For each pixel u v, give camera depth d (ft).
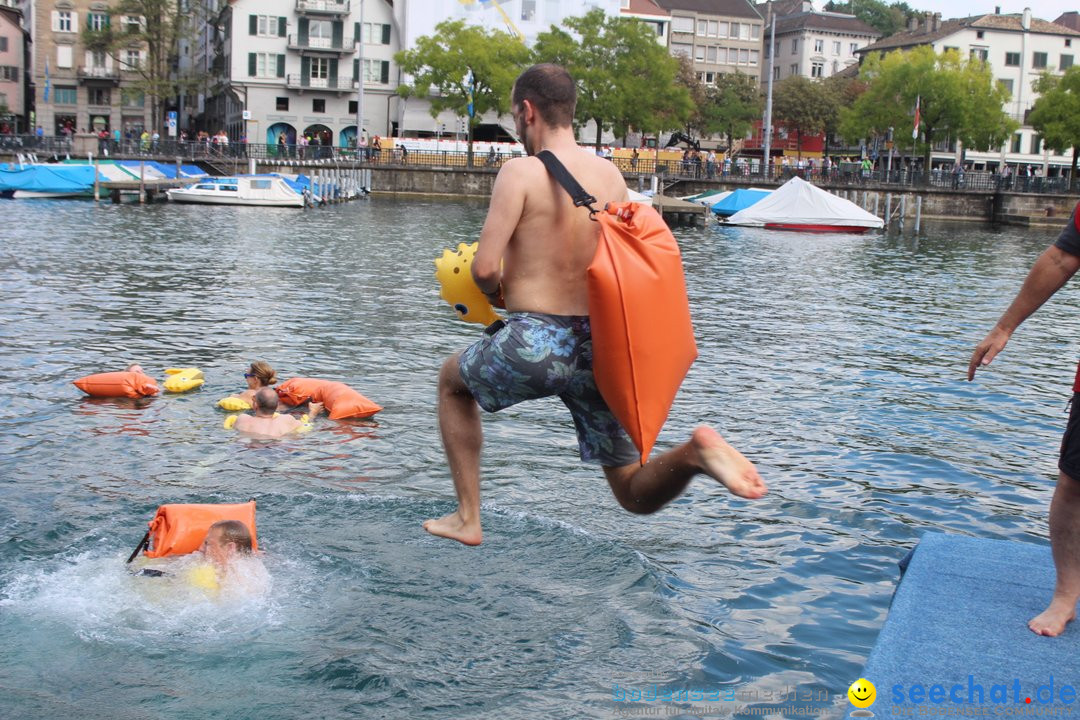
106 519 27.12
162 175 191.01
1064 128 248.73
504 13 280.51
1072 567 14.24
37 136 217.97
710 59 376.27
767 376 50.39
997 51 328.70
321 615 21.71
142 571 22.93
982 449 37.99
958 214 240.53
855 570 25.80
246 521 24.13
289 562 24.34
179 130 342.85
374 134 284.82
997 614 14.76
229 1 272.10
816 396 46.14
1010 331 15.11
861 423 41.34
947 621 14.49
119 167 182.70
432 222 153.48
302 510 28.14
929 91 257.55
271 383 40.47
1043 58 330.34
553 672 19.77
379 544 25.76
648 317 12.23
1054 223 223.51
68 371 45.06
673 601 23.18
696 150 283.79
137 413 38.22
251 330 57.16
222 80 288.71
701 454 12.36
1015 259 134.51
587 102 244.22
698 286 91.25
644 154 250.78
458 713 18.28
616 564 25.09
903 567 18.79
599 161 13.35
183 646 20.24
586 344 12.97
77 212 147.02
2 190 173.58
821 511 30.17
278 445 34.71
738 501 30.58
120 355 49.08
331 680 19.20
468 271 13.96
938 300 87.25
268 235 121.90
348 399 38.78
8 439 34.32
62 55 294.46
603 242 12.32
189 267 86.89
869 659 13.42
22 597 22.00
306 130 281.54
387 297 72.43
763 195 196.65
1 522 26.55
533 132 13.43
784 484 32.68
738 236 163.02
